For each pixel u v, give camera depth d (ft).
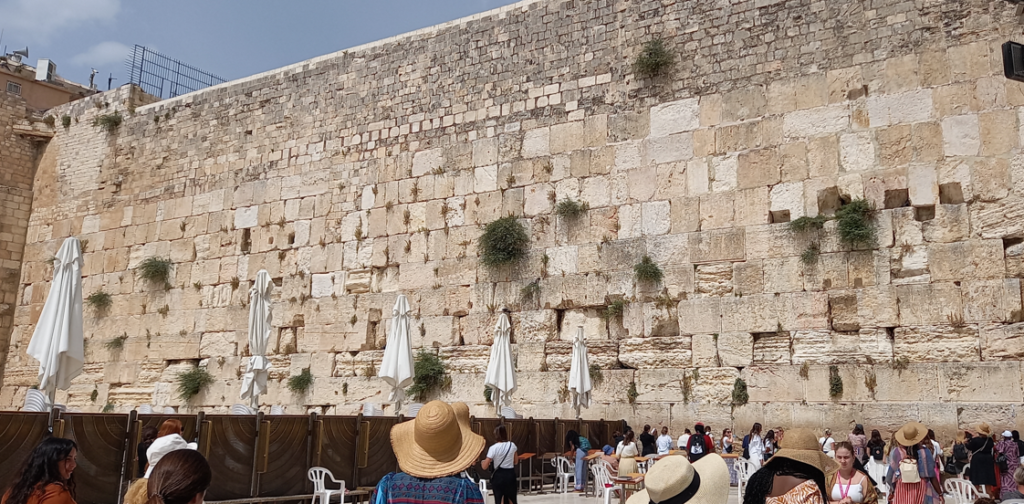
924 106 65.98
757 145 71.72
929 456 38.60
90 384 101.76
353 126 93.04
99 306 103.76
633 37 79.20
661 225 74.28
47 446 18.71
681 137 75.00
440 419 17.31
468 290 82.23
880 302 64.64
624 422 70.64
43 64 124.16
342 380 86.63
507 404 67.10
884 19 68.80
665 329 72.90
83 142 112.78
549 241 79.10
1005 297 60.64
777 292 68.49
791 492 17.31
